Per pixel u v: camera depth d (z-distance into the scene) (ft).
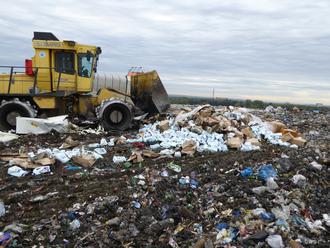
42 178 25.41
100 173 26.53
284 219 20.21
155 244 17.92
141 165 28.63
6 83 43.62
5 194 22.52
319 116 66.69
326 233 19.76
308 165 29.25
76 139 37.52
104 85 48.85
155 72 48.24
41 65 44.16
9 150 32.63
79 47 44.68
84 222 19.24
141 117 47.19
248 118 43.24
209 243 17.75
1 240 17.24
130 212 20.20
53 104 44.11
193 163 29.30
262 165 27.81
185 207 21.06
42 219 19.35
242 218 20.11
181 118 41.73
